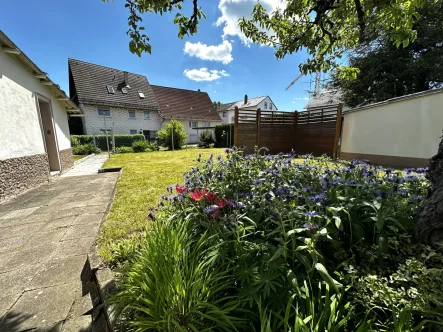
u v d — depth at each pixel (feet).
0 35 10.33
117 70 57.52
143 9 6.23
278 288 3.34
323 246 4.23
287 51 9.30
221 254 3.92
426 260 3.40
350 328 2.95
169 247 3.81
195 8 6.65
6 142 11.87
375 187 5.04
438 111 15.47
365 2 6.50
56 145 19.56
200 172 7.72
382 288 2.85
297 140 30.91
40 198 11.98
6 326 4.00
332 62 10.14
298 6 7.97
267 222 4.57
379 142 19.99
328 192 4.94
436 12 27.37
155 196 11.05
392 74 31.83
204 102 72.90
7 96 12.09
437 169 4.09
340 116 24.22
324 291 3.36
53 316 4.21
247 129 28.71
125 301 3.48
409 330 2.37
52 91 19.31
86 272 5.48
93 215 9.21
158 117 60.23
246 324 3.14
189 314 3.07
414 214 4.42
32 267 5.74
